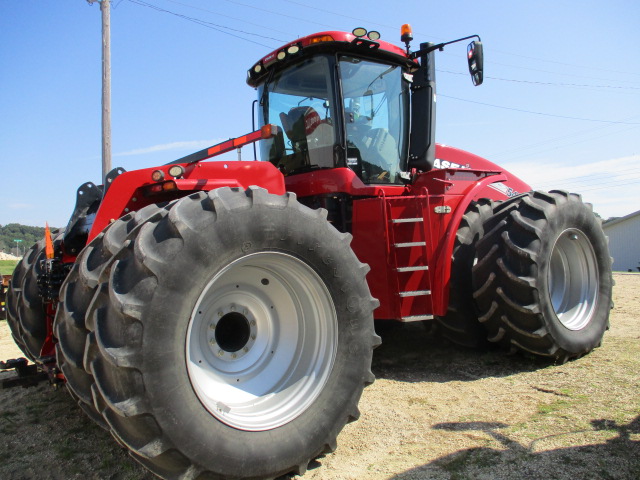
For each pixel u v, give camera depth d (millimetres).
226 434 2139
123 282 2068
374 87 4082
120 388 1972
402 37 4188
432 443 2627
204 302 2422
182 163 2930
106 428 2334
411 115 4305
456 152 5172
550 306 3740
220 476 2109
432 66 4250
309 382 2504
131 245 2189
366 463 2461
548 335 3707
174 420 1996
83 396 2271
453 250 4039
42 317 3609
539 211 3793
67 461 2666
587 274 4301
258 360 2596
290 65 4059
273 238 2365
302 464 2344
